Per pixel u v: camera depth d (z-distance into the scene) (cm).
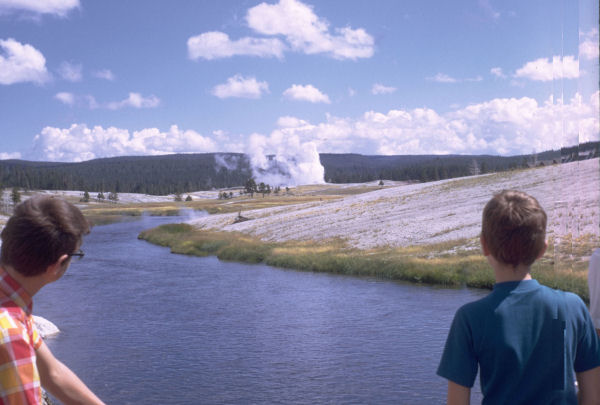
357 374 1291
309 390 1190
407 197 6788
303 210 7569
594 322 277
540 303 228
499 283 238
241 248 4303
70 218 205
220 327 1809
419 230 4481
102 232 7669
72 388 216
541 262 1714
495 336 224
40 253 193
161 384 1247
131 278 3022
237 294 2462
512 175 6769
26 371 185
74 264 3734
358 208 6662
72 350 1534
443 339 1584
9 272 196
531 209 230
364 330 1723
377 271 2973
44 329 1739
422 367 1333
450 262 2906
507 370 223
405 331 1695
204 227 7575
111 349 1537
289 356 1456
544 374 222
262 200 18288
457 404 229
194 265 3659
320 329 1756
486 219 238
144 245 5428
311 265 3309
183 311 2091
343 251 4003
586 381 237
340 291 2470
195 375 1307
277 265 3566
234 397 1154
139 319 1948
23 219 195
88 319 1947
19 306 195
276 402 1125
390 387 1196
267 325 1833
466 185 6775
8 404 181
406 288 2488
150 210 15675
